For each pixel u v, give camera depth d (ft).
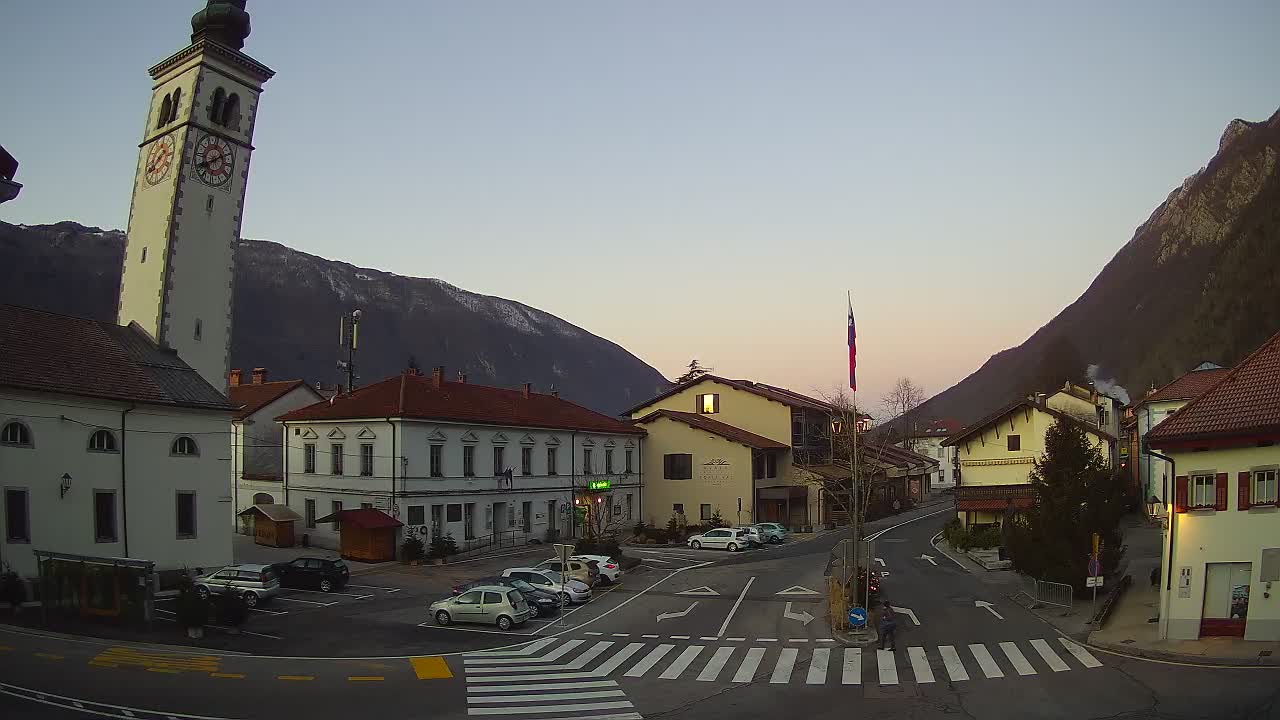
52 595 99.66
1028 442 190.70
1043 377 512.22
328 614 113.19
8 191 69.26
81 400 114.32
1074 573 112.06
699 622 110.63
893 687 76.64
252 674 78.38
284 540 179.63
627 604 124.26
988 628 101.65
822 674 82.48
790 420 248.73
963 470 196.95
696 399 262.26
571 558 141.49
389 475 166.40
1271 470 84.99
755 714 68.33
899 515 267.39
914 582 138.10
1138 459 223.51
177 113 146.61
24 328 119.65
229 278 149.48
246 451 203.51
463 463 181.27
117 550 116.88
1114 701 68.08
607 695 74.74
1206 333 416.26
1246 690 68.80
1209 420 88.33
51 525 109.60
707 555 183.73
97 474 115.65
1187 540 88.74
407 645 95.71
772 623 109.19
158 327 138.72
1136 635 91.45
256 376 238.68
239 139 152.25
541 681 79.97
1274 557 84.17
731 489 231.71
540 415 210.79
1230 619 86.58
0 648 79.25
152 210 145.07
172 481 125.59
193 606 94.17
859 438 217.77
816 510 239.91
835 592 112.06
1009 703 69.41
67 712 61.52
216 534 130.82
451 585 137.69
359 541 163.63
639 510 240.53
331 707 68.59
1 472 104.58
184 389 130.82
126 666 77.15
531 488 199.72
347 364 208.95
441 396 188.24
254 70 154.30
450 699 72.49
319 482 179.73
